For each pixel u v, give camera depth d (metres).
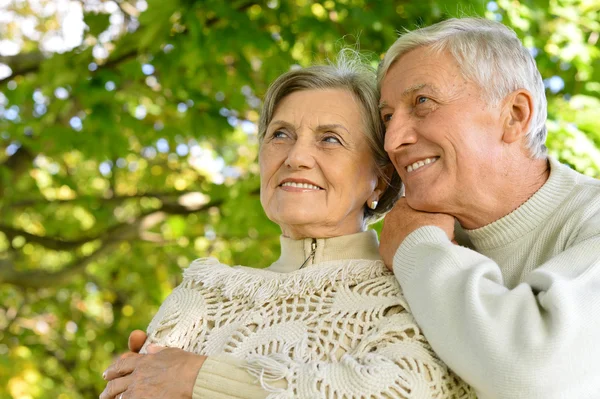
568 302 1.64
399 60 2.11
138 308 7.70
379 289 2.00
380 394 1.72
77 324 7.70
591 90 4.22
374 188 2.26
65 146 4.98
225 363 1.87
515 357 1.62
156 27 4.06
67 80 4.44
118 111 4.85
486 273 1.79
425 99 2.02
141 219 5.62
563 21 4.28
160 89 4.88
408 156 2.05
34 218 7.16
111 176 7.00
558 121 3.83
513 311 1.68
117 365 2.00
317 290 2.04
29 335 6.99
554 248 1.95
